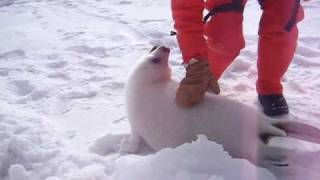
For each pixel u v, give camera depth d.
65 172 2.39
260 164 2.32
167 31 5.25
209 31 2.82
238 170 2.11
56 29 5.72
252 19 5.61
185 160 2.14
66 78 3.94
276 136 2.24
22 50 4.84
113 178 2.21
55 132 2.90
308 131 2.25
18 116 3.05
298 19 2.80
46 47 4.94
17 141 2.65
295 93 3.39
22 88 3.80
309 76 3.71
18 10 7.16
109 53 4.58
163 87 2.52
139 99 2.51
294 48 2.84
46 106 3.37
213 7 2.77
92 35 5.25
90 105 3.33
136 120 2.53
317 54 4.22
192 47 2.45
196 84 2.35
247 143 2.27
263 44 2.79
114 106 3.29
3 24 6.29
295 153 2.35
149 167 2.15
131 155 2.44
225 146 2.29
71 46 4.85
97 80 3.83
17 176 2.42
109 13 6.50
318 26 5.10
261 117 2.31
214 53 2.86
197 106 2.38
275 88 2.86
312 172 2.30
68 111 3.26
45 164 2.50
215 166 2.12
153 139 2.49
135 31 5.34
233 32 2.80
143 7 6.93
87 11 6.73
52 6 7.28
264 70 2.83
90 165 2.40
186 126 2.35
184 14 2.46
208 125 2.32
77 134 2.90
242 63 3.90
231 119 2.31
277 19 2.71
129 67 4.14
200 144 2.18
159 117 2.43
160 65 2.56
